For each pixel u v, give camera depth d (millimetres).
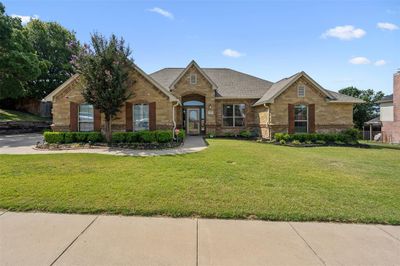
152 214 4348
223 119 21172
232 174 7137
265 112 18766
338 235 3688
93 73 12875
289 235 3672
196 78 20406
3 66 22609
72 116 14922
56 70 35000
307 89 18016
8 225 3887
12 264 2887
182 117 21391
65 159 9367
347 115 18484
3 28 21688
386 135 26312
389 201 5035
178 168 7879
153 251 3201
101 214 4344
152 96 15234
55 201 4801
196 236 3611
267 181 6434
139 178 6578
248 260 3025
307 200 5031
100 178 6543
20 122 24719
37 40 33344
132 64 14062
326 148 14562
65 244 3344
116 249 3238
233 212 4387
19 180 6277
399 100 24688
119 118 15078
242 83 23172
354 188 5930
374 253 3215
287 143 16094
